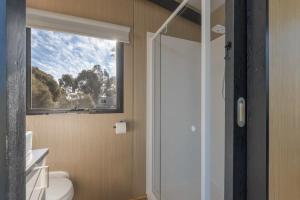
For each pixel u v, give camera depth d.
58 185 1.57
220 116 1.37
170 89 2.08
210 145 1.47
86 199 1.95
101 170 2.02
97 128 2.00
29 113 1.74
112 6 2.07
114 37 2.04
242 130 0.62
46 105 1.82
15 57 0.36
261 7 0.58
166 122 2.12
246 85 0.62
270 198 0.57
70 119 1.89
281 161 0.58
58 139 1.84
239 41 0.62
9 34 0.34
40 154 1.13
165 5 2.30
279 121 0.58
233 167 0.62
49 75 1.83
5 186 0.33
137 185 2.19
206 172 1.47
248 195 0.61
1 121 0.32
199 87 1.72
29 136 1.01
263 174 0.57
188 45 1.86
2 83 0.33
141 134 2.21
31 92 1.76
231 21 0.63
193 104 1.79
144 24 2.24
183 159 1.89
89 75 2.00
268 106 0.57
